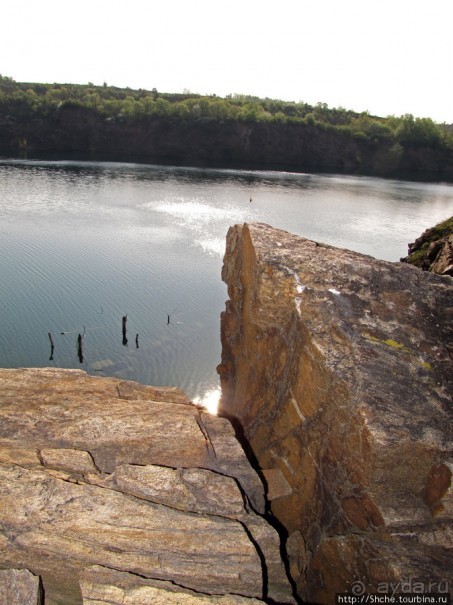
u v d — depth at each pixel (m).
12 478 6.37
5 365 21.88
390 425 6.50
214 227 47.69
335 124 137.50
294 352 8.31
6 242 38.31
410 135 123.25
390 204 68.81
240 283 11.20
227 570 5.64
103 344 24.39
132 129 112.31
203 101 124.19
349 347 7.58
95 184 68.81
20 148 103.00
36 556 5.59
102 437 7.49
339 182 91.12
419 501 6.51
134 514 6.06
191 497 6.49
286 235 10.25
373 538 6.45
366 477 6.46
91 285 31.12
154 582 5.43
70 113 109.75
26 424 7.67
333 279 8.80
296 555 7.43
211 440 7.79
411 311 8.38
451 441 6.47
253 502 7.04
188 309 28.83
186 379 22.08
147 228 45.91
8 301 27.75
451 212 64.69
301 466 7.87
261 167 107.88
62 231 42.91
